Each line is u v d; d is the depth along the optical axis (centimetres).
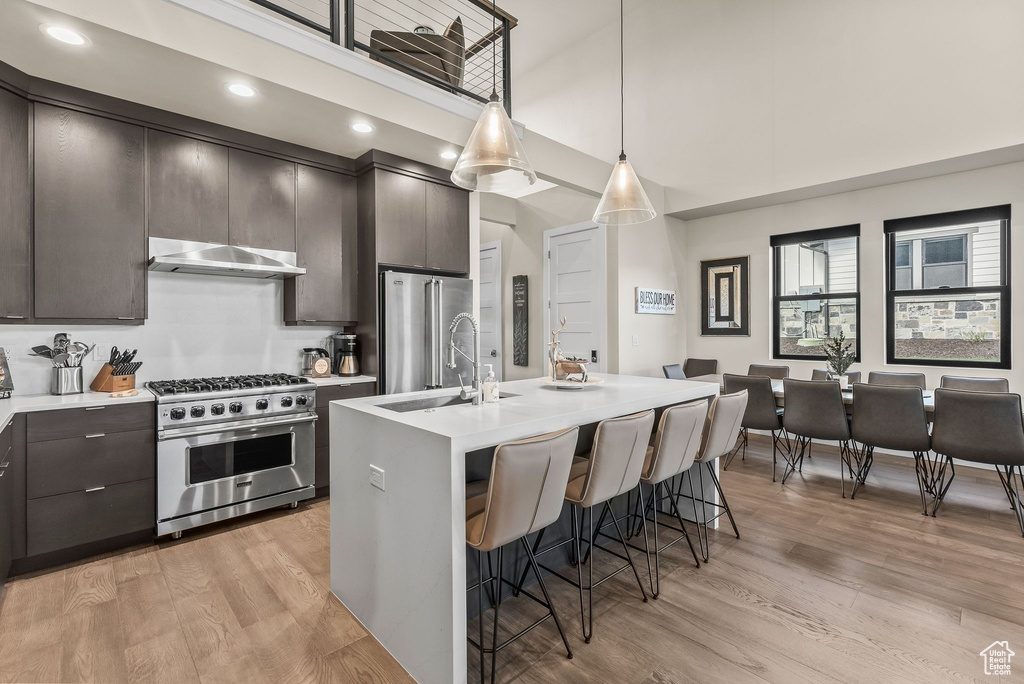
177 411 280
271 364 377
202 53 242
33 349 275
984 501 341
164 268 314
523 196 637
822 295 515
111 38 222
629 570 248
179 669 176
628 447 201
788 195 498
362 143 361
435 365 404
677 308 607
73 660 179
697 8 535
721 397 256
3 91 247
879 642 188
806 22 464
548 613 211
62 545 247
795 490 367
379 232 380
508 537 164
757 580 236
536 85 687
